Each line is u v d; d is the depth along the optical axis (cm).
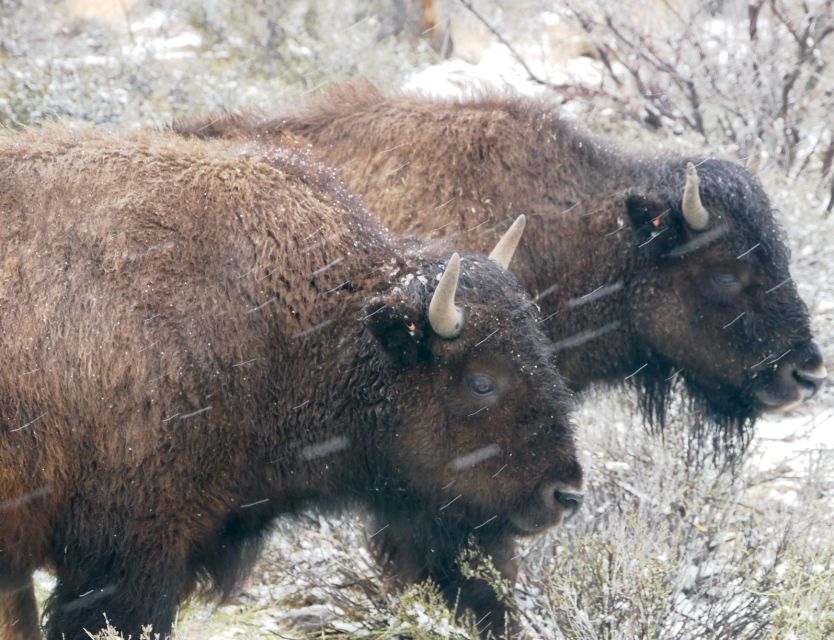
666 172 2502
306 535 2302
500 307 1908
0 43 4428
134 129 2191
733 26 4269
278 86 4281
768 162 3756
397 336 1888
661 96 4050
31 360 1764
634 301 2488
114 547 1800
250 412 1877
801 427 2961
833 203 3719
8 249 1797
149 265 1831
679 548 2184
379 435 1958
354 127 2431
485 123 2438
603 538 2073
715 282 2450
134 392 1784
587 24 4209
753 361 2461
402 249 2022
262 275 1892
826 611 1845
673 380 2608
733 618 2033
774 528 2223
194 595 2075
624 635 1897
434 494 1986
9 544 1792
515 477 1928
